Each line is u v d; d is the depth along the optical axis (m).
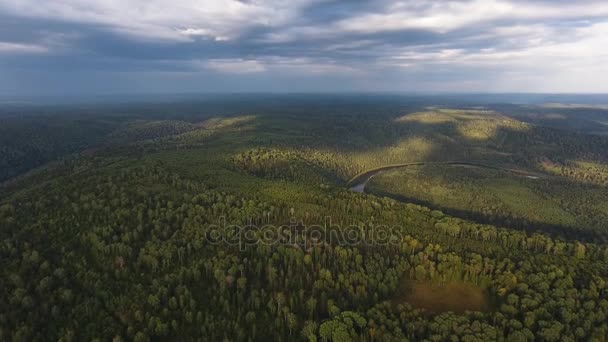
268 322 110.25
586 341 101.19
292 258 130.75
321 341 102.56
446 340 100.25
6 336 97.12
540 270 126.88
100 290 115.38
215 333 104.94
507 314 110.62
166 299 114.00
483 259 133.25
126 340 102.25
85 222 144.88
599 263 133.12
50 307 108.50
